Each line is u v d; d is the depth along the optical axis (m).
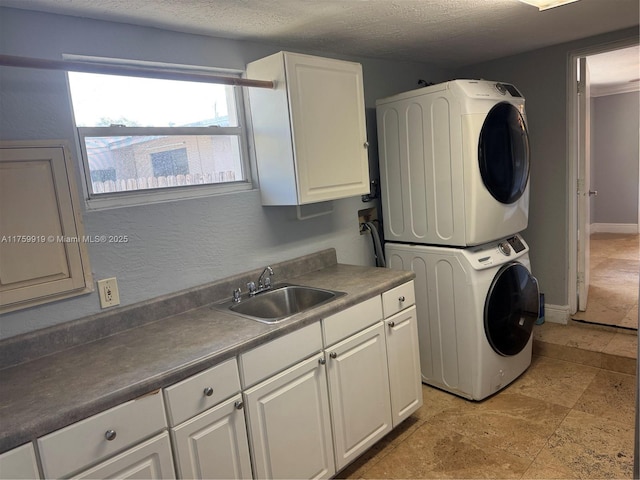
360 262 3.07
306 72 2.18
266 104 2.22
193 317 1.99
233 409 1.62
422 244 2.80
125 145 1.95
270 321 1.84
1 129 1.58
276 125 2.20
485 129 2.47
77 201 1.76
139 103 1.99
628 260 5.35
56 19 1.71
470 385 2.65
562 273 3.56
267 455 1.74
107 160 1.89
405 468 2.17
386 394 2.29
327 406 1.99
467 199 2.49
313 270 2.68
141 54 1.96
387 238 3.00
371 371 2.20
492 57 3.53
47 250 1.68
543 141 3.51
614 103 6.61
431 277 2.74
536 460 2.13
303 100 2.17
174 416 1.46
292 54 2.12
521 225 2.81
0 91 1.57
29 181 1.64
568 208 3.47
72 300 1.76
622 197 6.80
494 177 2.54
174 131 2.10
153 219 1.98
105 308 1.84
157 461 1.43
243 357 1.65
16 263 1.61
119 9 1.73
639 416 0.92
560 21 2.62
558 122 3.41
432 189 2.66
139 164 2.00
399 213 2.89
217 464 1.58
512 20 2.49
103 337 1.82
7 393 1.38
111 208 1.85
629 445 2.17
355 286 2.25
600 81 5.61
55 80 1.70
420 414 2.61
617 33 3.04
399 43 2.76
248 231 2.36
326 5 1.95
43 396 1.33
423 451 2.28
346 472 2.17
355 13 2.09
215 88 2.28
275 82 2.16
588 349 3.13
